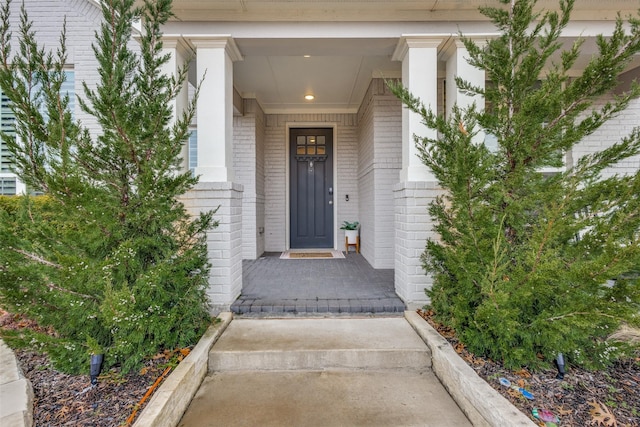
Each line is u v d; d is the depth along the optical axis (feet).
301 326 9.29
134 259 6.97
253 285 12.57
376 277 13.98
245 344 8.12
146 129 6.98
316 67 15.71
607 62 6.15
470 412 6.07
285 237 22.26
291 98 20.17
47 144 6.39
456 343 7.86
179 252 8.23
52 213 6.79
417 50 10.72
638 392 6.08
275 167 22.29
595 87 6.47
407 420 6.04
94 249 6.72
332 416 6.13
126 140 6.57
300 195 22.77
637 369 6.83
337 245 22.47
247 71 16.12
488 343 6.84
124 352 6.48
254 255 18.85
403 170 11.16
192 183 7.79
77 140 6.59
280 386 7.14
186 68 8.16
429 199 10.42
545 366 6.60
